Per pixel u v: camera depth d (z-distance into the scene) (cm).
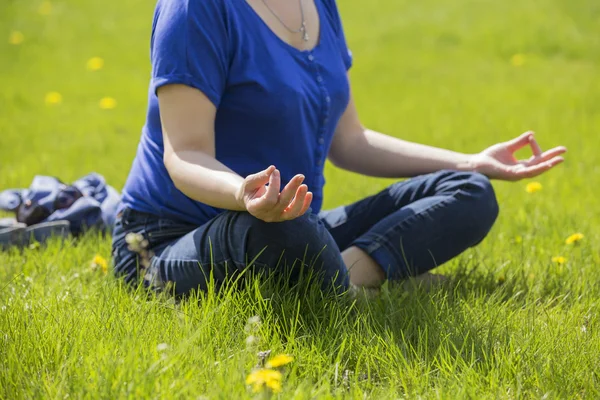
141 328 420
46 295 496
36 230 663
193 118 470
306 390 359
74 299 480
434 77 1756
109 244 650
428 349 422
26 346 403
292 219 436
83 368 377
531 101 1482
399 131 1263
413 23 2211
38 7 2317
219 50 475
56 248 625
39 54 1897
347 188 902
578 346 424
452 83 1695
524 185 895
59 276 555
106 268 570
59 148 1141
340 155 577
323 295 461
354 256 507
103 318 436
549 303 498
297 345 419
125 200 524
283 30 500
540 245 641
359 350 414
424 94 1591
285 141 496
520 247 641
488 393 375
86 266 589
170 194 502
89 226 689
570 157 1035
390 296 480
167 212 504
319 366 396
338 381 396
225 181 441
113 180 942
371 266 509
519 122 1295
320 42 521
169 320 436
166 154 473
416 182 536
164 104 474
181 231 504
